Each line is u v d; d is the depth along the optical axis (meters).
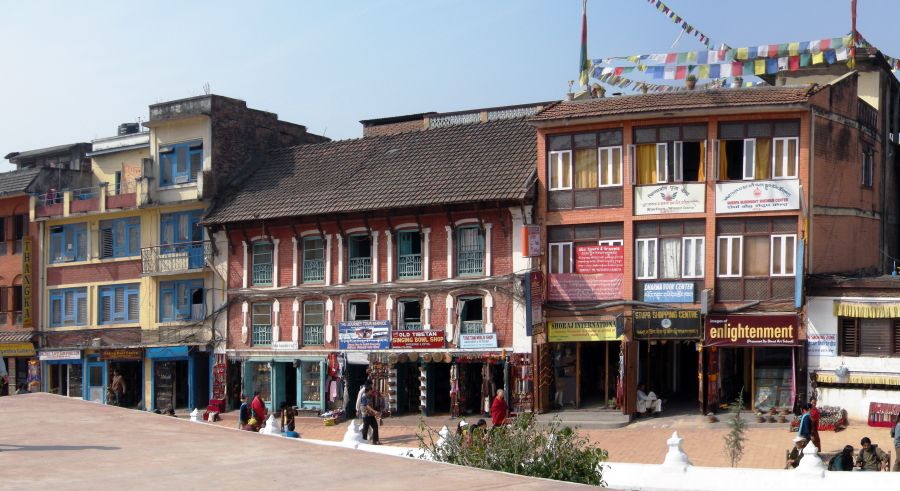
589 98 38.22
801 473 18.45
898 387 29.89
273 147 46.47
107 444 12.29
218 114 43.75
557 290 34.31
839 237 33.56
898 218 39.56
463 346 36.09
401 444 30.70
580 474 16.70
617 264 33.66
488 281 35.72
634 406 32.72
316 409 39.31
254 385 41.50
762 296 32.06
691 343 35.94
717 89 34.75
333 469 10.59
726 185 32.47
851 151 34.44
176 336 43.59
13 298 50.81
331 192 39.88
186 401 44.38
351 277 39.06
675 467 19.50
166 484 9.78
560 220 34.50
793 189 31.81
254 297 41.31
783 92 32.91
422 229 37.34
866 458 22.03
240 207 41.78
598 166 34.03
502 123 40.06
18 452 11.64
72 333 47.56
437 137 41.00
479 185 35.97
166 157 44.97
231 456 11.40
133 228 46.12
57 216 48.19
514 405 34.81
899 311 29.95
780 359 32.03
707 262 32.53
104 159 49.28
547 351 34.53
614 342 34.91
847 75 34.62
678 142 33.00
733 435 23.31
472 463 16.78
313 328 39.91
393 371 37.59
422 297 37.25
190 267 42.97
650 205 33.19
